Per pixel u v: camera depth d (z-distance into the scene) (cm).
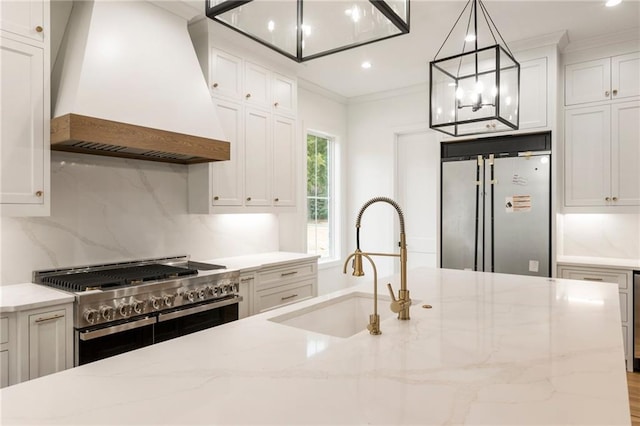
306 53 191
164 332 247
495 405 93
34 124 223
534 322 160
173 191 333
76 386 105
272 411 90
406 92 502
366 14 166
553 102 368
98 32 246
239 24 168
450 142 426
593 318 166
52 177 262
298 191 472
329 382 106
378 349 130
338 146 541
